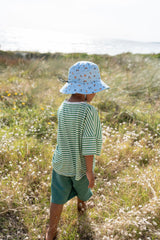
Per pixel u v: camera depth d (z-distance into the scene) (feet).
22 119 15.06
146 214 8.05
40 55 30.32
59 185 7.22
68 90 6.43
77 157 6.57
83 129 6.27
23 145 12.07
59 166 6.93
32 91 19.25
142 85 22.44
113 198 9.21
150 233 7.65
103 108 18.29
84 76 6.37
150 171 10.32
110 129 14.24
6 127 13.79
